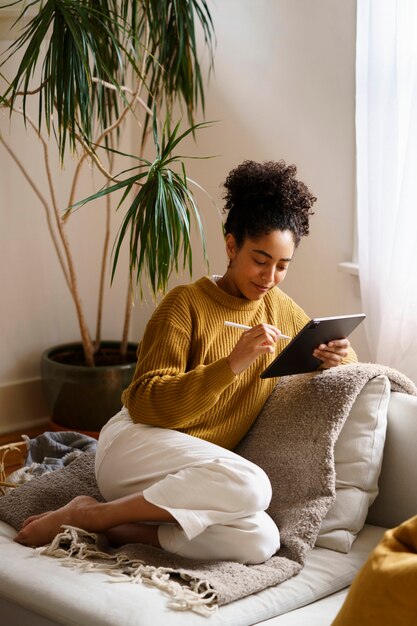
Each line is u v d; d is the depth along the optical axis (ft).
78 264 12.19
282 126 10.66
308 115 10.35
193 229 12.00
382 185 9.10
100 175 12.16
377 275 9.32
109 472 6.63
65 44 8.83
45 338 11.98
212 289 6.75
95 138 11.76
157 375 6.47
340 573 5.96
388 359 9.18
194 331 6.66
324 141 10.22
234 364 6.21
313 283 10.64
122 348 11.41
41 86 9.01
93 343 11.98
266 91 10.77
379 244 9.27
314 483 6.35
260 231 6.40
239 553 5.93
